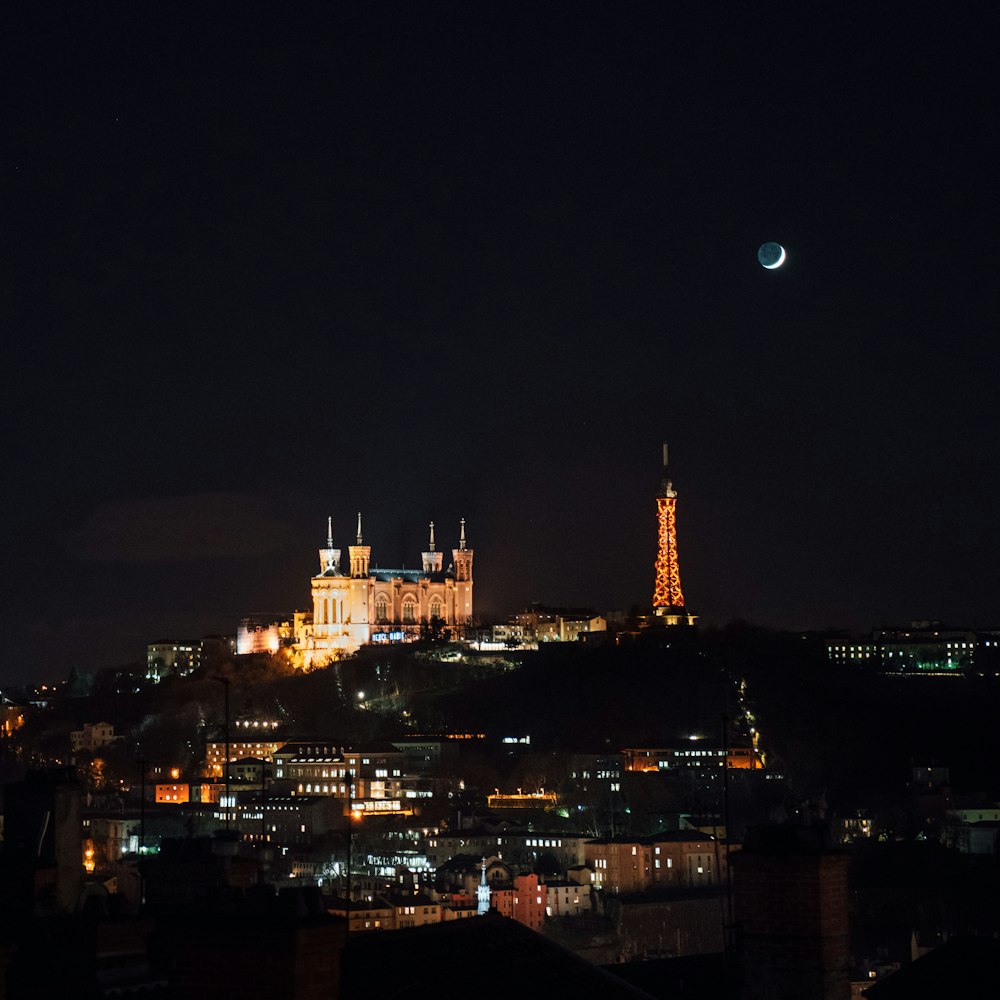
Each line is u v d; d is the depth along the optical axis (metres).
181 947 61.38
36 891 80.88
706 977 103.25
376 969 67.19
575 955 72.62
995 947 84.94
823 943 72.56
